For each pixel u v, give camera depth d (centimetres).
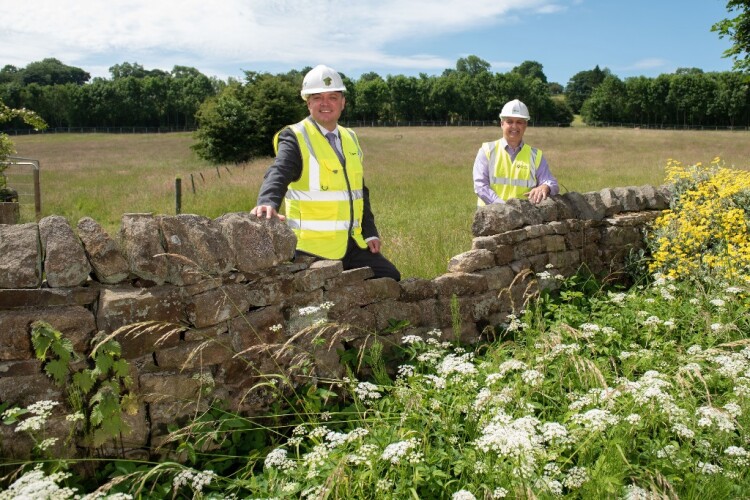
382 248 716
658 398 262
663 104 10581
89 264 288
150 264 299
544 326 404
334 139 410
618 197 618
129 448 291
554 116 11400
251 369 327
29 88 10575
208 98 3259
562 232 538
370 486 248
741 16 1204
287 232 347
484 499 230
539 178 581
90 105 10762
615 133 5631
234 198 1397
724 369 309
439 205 1221
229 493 271
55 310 277
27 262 276
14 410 246
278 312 341
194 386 304
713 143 4003
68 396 277
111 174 2334
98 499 240
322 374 356
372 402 313
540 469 238
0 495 211
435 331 387
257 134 3206
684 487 253
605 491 230
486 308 455
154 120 11175
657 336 412
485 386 329
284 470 258
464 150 3541
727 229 530
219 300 315
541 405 304
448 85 11319
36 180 1253
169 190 1595
